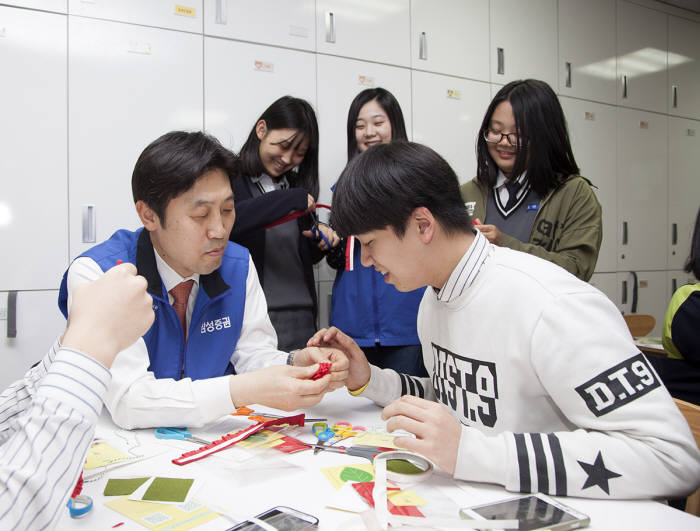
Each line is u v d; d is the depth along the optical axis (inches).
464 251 30.7
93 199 81.0
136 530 20.6
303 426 34.5
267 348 45.8
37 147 77.1
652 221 148.9
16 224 76.3
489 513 21.3
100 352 18.9
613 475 23.0
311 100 97.6
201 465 27.3
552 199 59.9
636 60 143.5
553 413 29.5
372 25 102.9
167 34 85.0
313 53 97.4
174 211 34.9
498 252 31.2
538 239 60.6
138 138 83.7
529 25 123.5
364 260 31.3
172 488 24.3
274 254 67.7
